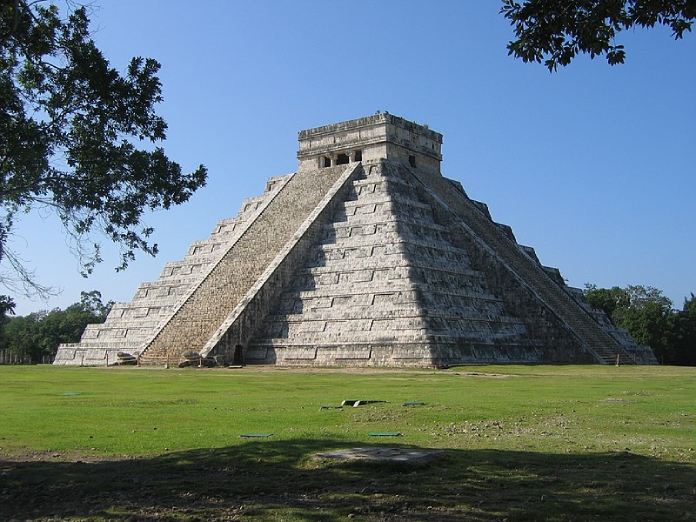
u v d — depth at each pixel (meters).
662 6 14.56
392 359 55.72
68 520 12.00
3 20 17.52
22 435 19.89
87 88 18.52
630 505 12.12
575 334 62.44
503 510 11.97
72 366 71.38
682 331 98.12
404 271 59.16
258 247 70.06
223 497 13.16
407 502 12.50
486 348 59.44
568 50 15.40
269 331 63.16
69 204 18.81
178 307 66.88
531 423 22.12
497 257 67.62
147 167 19.06
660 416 23.70
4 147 17.75
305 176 78.31
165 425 21.67
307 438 18.69
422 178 78.12
